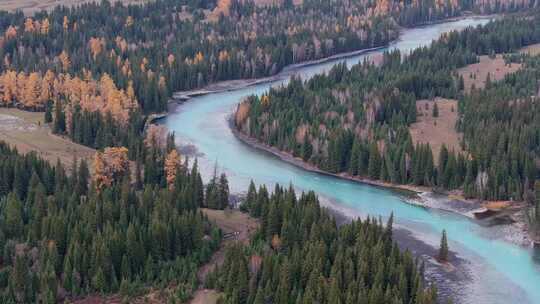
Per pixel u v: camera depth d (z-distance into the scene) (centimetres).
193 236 17988
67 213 18512
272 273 16188
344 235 17662
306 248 16888
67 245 17488
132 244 17125
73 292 16412
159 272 17038
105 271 16750
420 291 15538
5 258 17275
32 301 16125
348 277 16112
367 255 16525
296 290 15762
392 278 16238
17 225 18262
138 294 16350
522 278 18012
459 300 17000
